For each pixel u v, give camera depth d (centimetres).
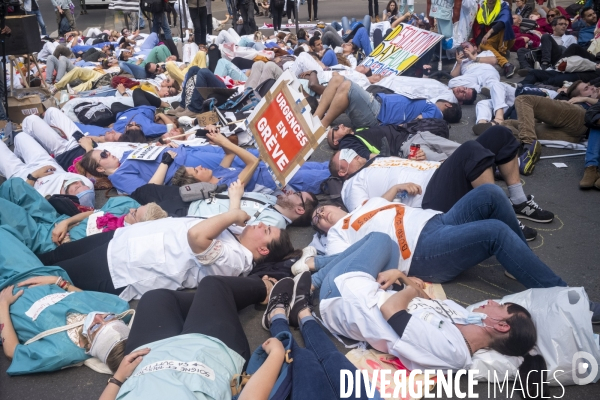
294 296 311
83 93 832
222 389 233
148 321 276
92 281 345
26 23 780
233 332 272
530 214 417
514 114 634
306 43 1142
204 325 269
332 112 580
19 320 305
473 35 946
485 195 328
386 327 275
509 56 1004
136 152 493
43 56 1139
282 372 250
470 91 730
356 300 284
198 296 291
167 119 676
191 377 227
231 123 597
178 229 345
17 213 386
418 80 696
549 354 260
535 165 534
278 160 420
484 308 276
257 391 233
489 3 902
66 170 555
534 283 301
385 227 343
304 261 349
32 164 522
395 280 302
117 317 299
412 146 468
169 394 214
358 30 1071
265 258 360
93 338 284
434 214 341
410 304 281
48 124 605
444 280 341
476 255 317
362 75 796
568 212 438
